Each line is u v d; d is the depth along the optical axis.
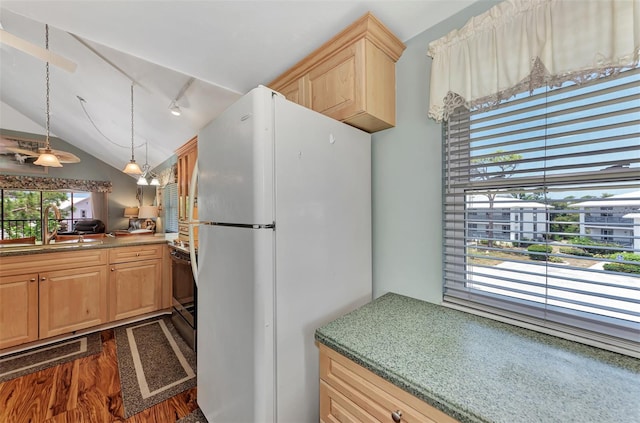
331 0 1.14
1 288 2.19
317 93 1.42
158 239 3.24
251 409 1.05
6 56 3.04
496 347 0.90
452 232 1.27
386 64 1.35
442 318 1.14
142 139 3.95
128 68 2.30
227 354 1.20
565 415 0.60
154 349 2.33
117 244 2.78
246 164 1.06
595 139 0.90
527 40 0.96
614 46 0.78
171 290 3.15
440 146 1.29
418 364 0.80
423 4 1.16
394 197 1.47
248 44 1.45
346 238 1.35
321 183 1.22
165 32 1.37
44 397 1.72
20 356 2.21
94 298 2.64
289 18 1.26
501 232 1.13
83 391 1.78
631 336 0.85
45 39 2.19
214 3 1.18
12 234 5.07
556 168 0.98
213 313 1.33
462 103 1.14
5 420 1.54
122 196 6.08
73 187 5.50
